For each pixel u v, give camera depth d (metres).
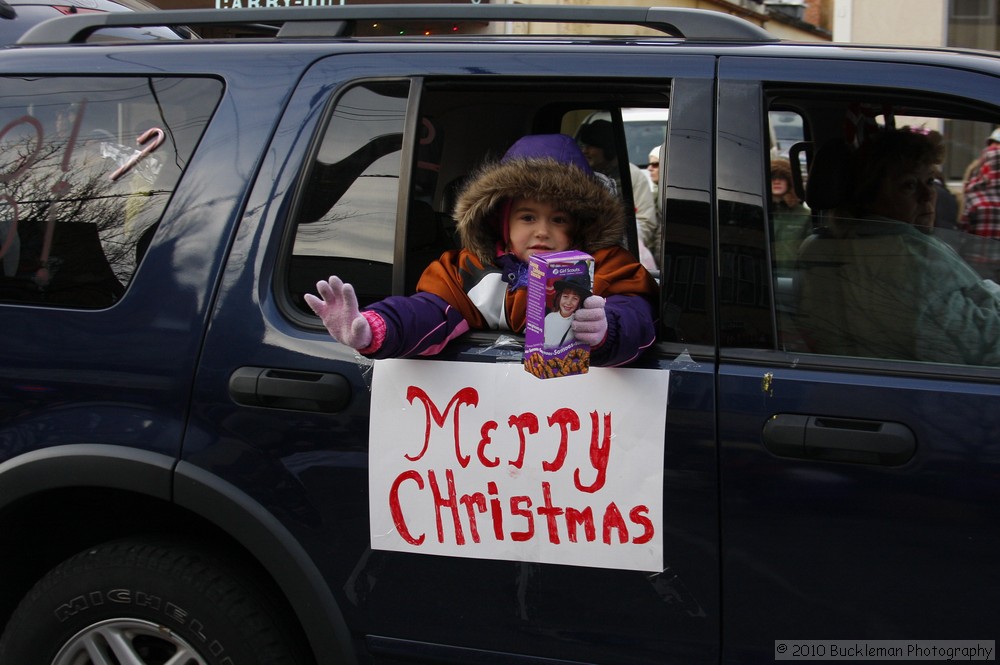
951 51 1.92
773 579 1.76
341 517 1.95
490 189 1.97
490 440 1.88
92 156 2.21
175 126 2.17
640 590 1.83
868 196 2.28
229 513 1.99
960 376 1.75
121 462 2.02
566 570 1.86
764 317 1.83
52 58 2.31
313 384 1.95
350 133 2.07
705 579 1.79
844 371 1.78
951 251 2.02
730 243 1.85
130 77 2.24
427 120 2.34
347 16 2.23
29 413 2.09
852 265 1.98
